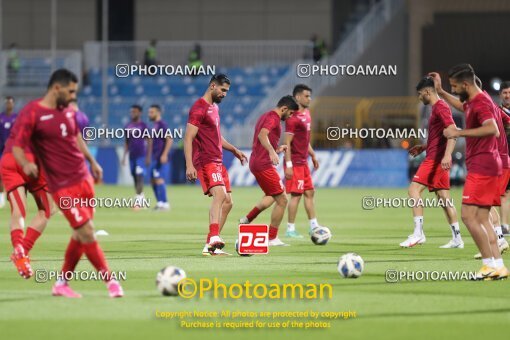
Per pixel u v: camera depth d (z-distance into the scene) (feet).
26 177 101.55
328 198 269.44
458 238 130.82
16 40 461.78
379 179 340.39
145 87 409.08
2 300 82.79
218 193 117.70
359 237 148.77
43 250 125.49
